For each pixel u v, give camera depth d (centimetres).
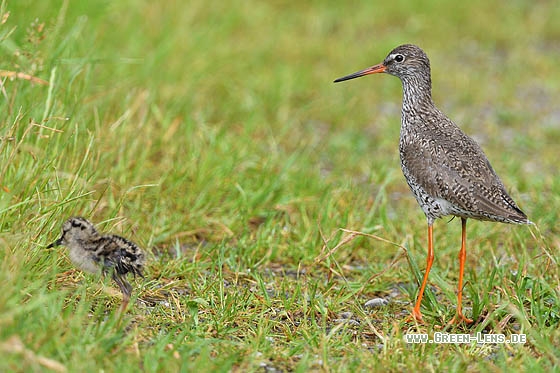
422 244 1408
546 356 979
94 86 1658
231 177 1530
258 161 1667
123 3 2181
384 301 1194
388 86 2358
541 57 2716
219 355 959
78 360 857
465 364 970
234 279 1240
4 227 1082
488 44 2812
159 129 1683
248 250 1315
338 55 2547
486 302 1120
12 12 1444
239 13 2669
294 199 1506
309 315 1127
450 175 1152
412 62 1273
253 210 1452
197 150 1579
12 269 960
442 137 1194
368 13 2978
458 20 3003
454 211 1155
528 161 1917
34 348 860
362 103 2230
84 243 1035
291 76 2286
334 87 2295
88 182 1250
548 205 1596
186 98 1869
